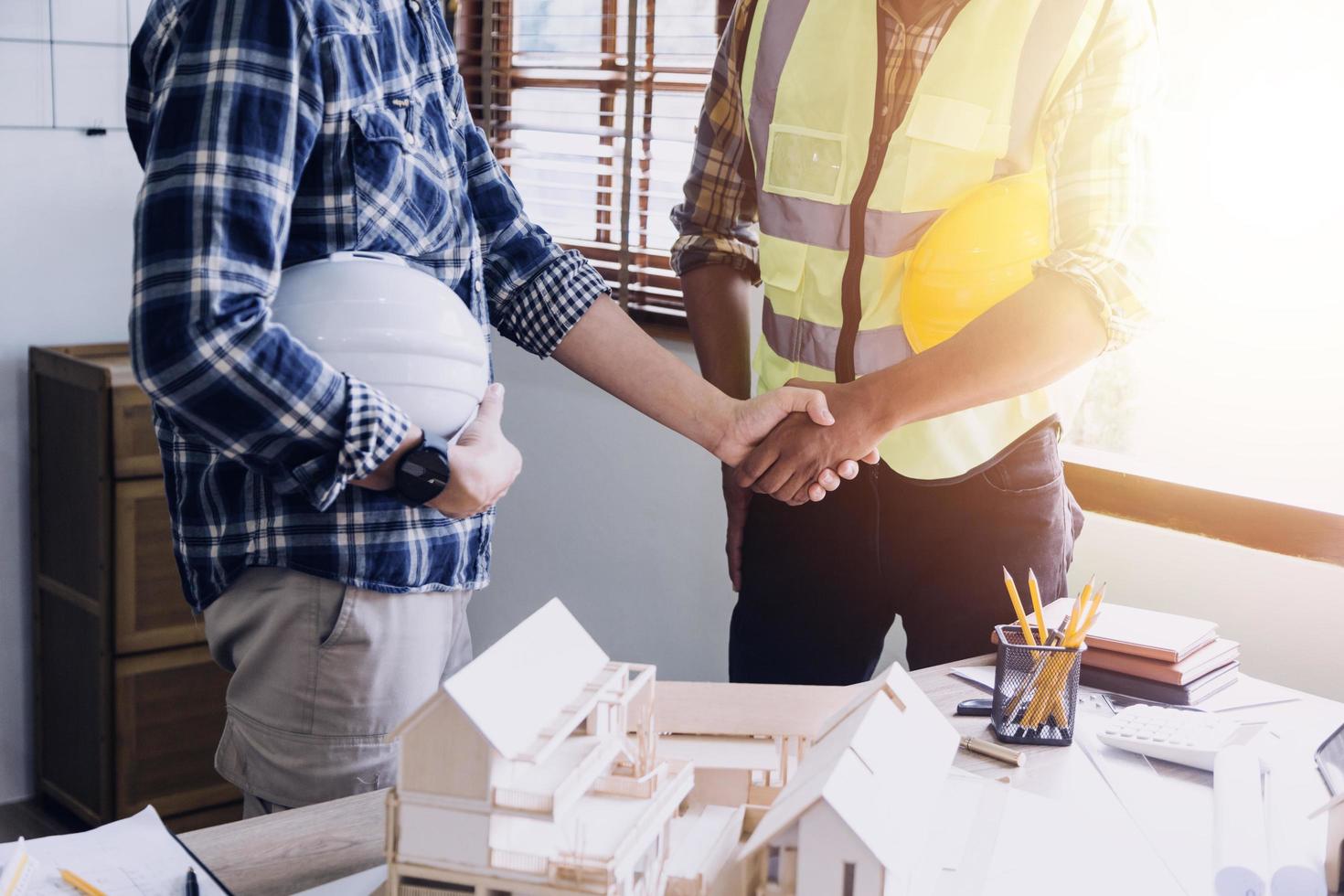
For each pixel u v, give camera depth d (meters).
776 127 1.52
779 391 1.42
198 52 0.89
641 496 2.48
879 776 0.70
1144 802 0.98
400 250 1.03
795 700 0.98
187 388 0.87
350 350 0.94
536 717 0.67
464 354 1.00
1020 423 1.47
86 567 2.47
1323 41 1.60
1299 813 0.89
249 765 1.09
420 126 1.03
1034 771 1.04
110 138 2.59
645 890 0.70
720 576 2.37
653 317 2.41
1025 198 1.42
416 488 0.95
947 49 1.40
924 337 1.47
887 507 1.52
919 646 1.55
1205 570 1.70
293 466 0.92
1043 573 1.49
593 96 2.50
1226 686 1.26
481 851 0.65
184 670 2.54
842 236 1.49
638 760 0.75
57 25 2.49
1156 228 1.36
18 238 2.52
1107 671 1.24
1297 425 1.69
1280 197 1.66
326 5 0.93
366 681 1.05
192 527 1.06
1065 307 1.33
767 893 0.68
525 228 1.35
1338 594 1.58
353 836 0.87
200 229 0.86
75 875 0.76
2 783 2.67
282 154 0.90
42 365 2.50
